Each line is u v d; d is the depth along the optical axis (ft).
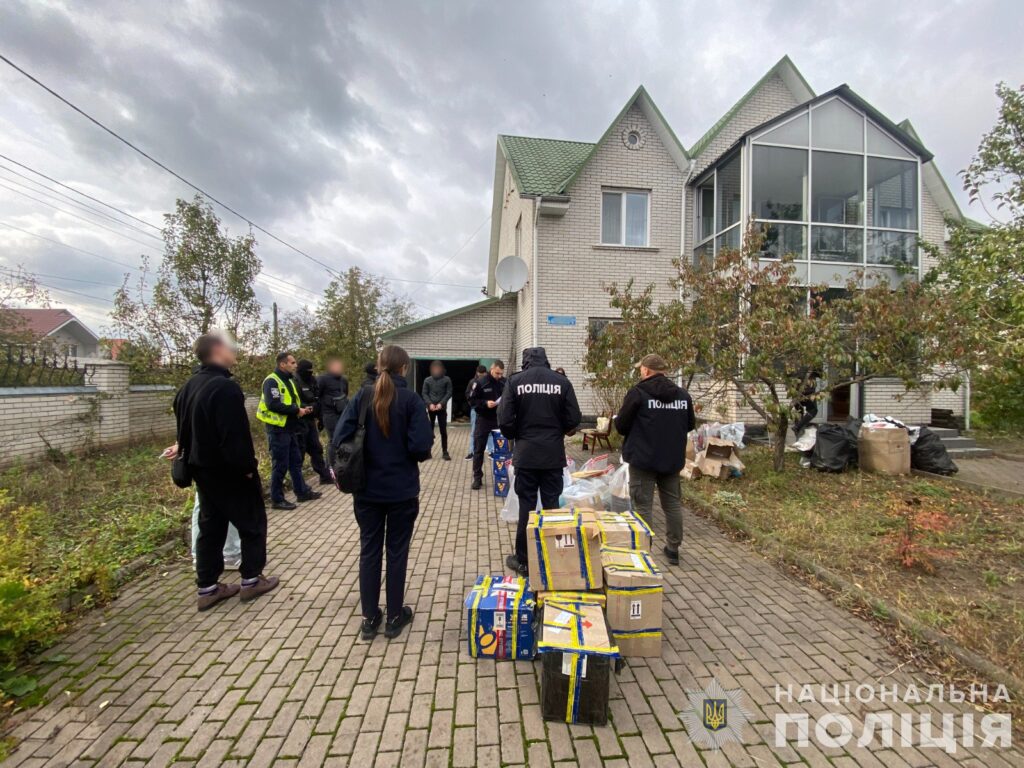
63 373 25.82
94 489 19.74
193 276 30.89
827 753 6.66
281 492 18.16
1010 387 31.32
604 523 10.42
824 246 30.42
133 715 7.38
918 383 18.94
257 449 26.81
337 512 17.72
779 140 29.81
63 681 8.18
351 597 11.19
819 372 19.26
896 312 17.87
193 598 11.21
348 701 7.65
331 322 59.57
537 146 44.34
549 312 36.68
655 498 19.33
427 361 44.98
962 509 17.07
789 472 21.63
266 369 33.55
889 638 9.41
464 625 9.87
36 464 22.49
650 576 8.64
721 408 21.68
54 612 9.07
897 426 21.99
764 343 18.17
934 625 9.58
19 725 7.19
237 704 7.61
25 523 12.36
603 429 30.09
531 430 11.61
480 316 43.83
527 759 6.51
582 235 36.91
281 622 10.09
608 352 24.04
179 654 8.95
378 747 6.72
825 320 18.12
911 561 12.10
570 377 36.81
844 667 8.54
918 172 30.68
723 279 19.99
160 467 23.71
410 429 9.37
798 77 37.40
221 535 10.73
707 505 17.26
